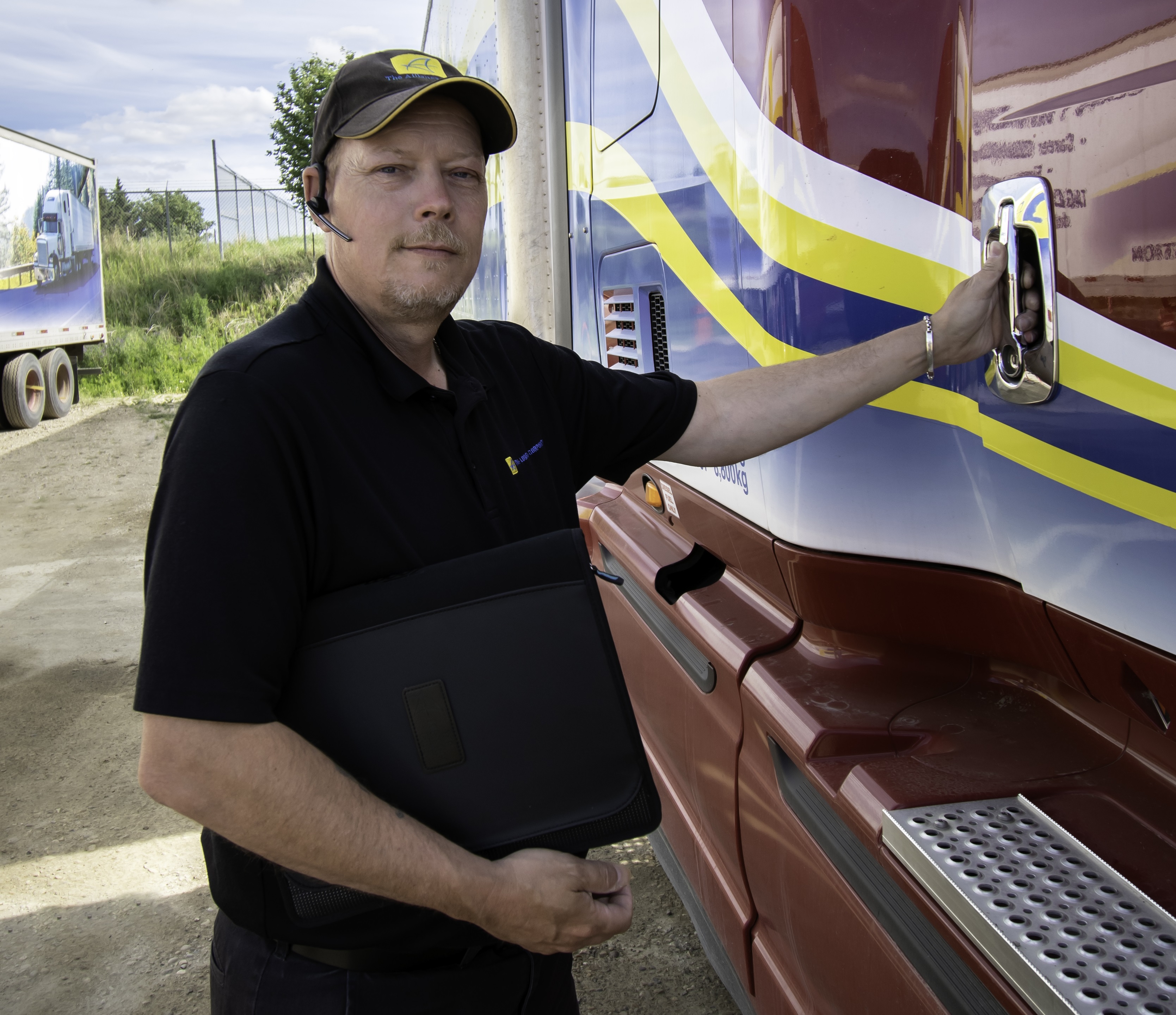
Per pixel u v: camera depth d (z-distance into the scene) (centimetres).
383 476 114
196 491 98
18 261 1098
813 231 131
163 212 2144
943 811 111
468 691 106
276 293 1808
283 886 112
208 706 94
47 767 376
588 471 151
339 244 120
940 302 126
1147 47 92
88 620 543
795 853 142
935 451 129
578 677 106
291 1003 120
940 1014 104
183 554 96
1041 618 118
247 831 98
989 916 94
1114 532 103
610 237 229
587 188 249
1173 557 96
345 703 105
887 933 115
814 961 138
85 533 740
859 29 124
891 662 149
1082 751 121
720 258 160
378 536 112
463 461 122
